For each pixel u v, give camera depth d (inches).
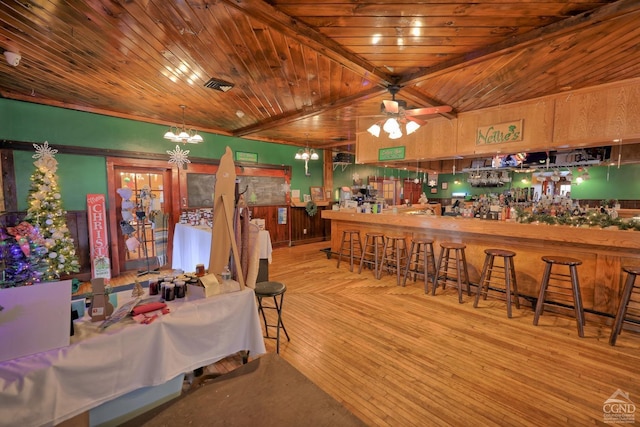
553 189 377.4
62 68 121.2
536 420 73.1
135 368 56.3
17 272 136.9
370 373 91.7
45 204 150.3
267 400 50.2
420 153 202.2
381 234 192.5
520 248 150.0
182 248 195.8
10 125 159.8
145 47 102.3
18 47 102.7
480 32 91.4
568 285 136.7
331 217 243.8
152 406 61.7
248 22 86.3
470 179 382.9
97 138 187.9
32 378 45.3
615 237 119.3
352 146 328.2
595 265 129.4
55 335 49.3
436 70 114.6
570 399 80.3
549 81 128.5
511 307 144.5
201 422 45.4
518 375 90.6
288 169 304.2
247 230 87.7
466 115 178.5
